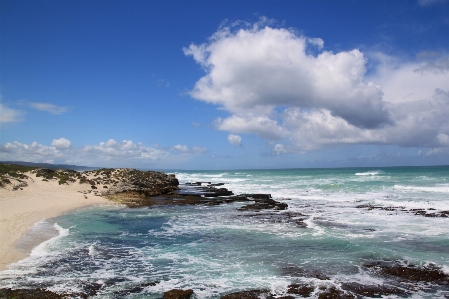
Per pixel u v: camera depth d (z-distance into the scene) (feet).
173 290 32.07
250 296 31.73
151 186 129.59
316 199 105.19
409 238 52.60
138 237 55.36
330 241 51.52
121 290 33.01
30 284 33.68
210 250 47.55
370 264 40.68
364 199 99.71
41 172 117.50
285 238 54.08
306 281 35.53
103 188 117.29
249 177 269.64
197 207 92.38
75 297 30.89
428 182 143.84
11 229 54.49
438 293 32.48
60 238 52.60
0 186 90.89
